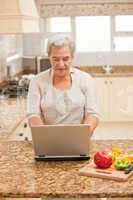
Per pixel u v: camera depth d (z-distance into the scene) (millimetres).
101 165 1884
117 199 1925
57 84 2479
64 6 6898
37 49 6719
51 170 1937
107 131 6645
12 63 6082
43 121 2512
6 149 2348
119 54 7207
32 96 2467
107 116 6676
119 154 2100
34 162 2068
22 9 2652
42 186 1728
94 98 2527
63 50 2275
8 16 2592
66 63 2336
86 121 2432
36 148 2057
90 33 7293
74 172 1899
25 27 2646
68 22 7250
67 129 2002
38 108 2453
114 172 1839
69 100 2469
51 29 7266
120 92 6629
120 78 6590
